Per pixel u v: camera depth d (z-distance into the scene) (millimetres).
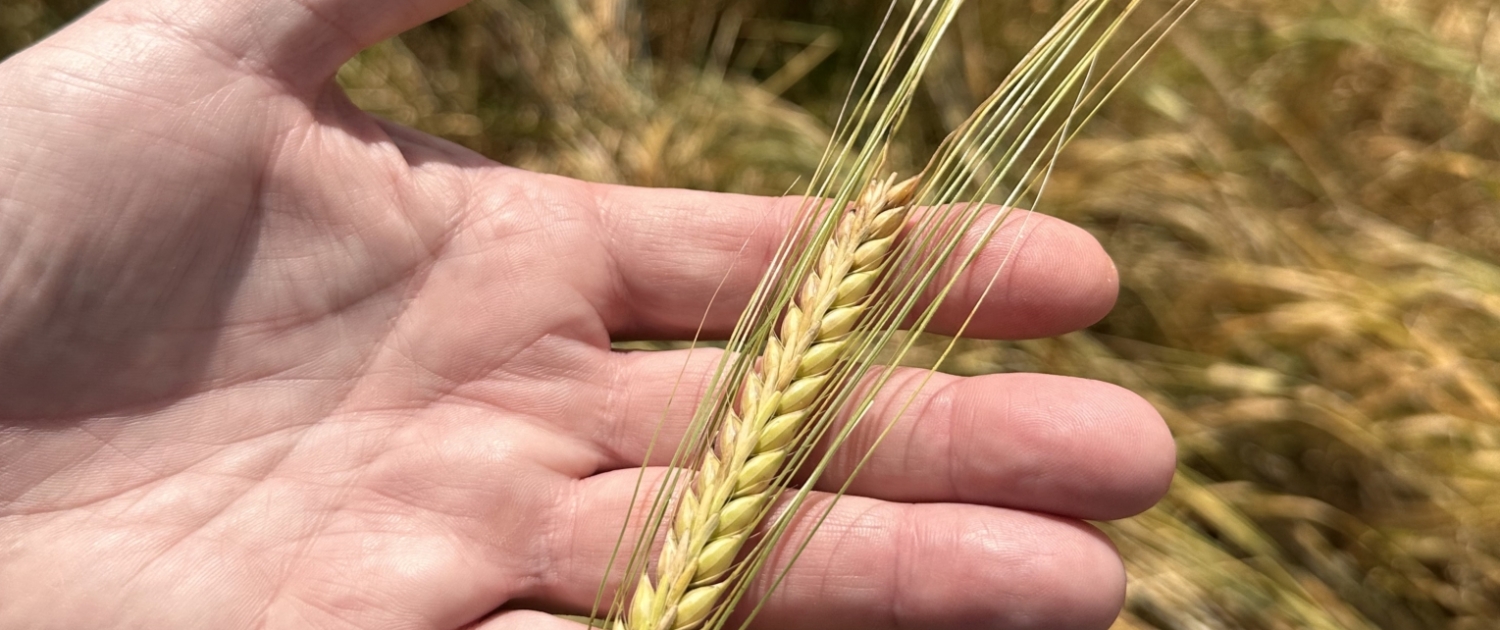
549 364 140
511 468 137
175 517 128
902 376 138
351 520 133
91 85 117
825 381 125
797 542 133
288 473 131
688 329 149
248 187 123
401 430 135
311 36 123
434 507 135
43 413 123
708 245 143
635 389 141
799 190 206
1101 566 131
